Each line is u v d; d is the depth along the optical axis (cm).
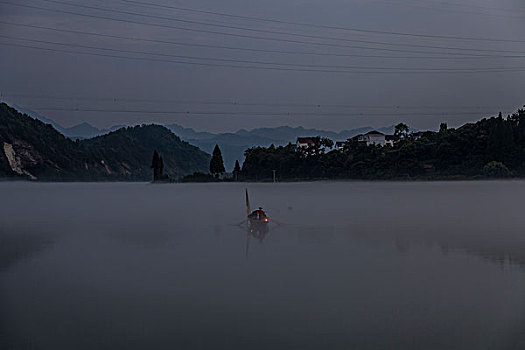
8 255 2772
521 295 1858
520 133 14062
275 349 1391
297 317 1639
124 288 2009
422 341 1439
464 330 1515
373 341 1440
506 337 1458
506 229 3650
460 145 14475
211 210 5847
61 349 1407
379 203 6538
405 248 2848
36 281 2144
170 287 2012
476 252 2698
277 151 19688
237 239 3291
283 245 3006
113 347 1412
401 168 15088
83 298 1875
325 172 16912
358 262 2464
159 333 1513
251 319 1622
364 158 16462
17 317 1666
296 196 8562
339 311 1692
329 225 4006
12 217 5112
